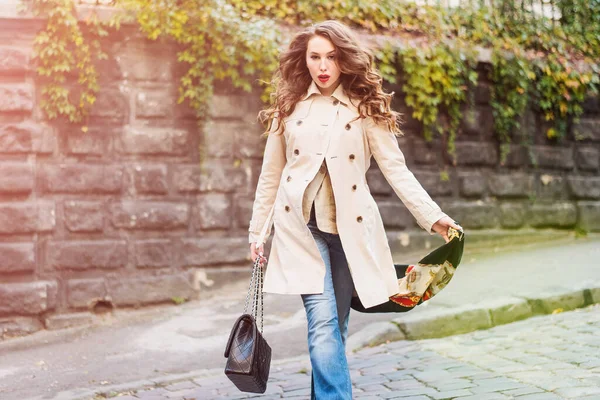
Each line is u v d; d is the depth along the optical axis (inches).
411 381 161.3
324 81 120.7
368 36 303.1
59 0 243.9
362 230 119.7
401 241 306.5
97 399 167.9
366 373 171.9
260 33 273.3
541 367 162.6
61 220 249.6
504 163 332.2
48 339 233.3
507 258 297.3
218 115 272.7
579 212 348.2
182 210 265.9
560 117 347.3
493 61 327.6
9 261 239.6
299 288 116.9
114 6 257.6
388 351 191.6
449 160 319.9
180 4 263.6
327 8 302.4
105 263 253.4
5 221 240.4
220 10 267.0
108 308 253.0
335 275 122.1
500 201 331.0
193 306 259.9
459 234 115.8
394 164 121.5
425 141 314.8
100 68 256.5
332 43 120.0
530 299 220.5
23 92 243.6
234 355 113.4
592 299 228.8
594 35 374.0
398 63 308.7
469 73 319.6
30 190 244.4
